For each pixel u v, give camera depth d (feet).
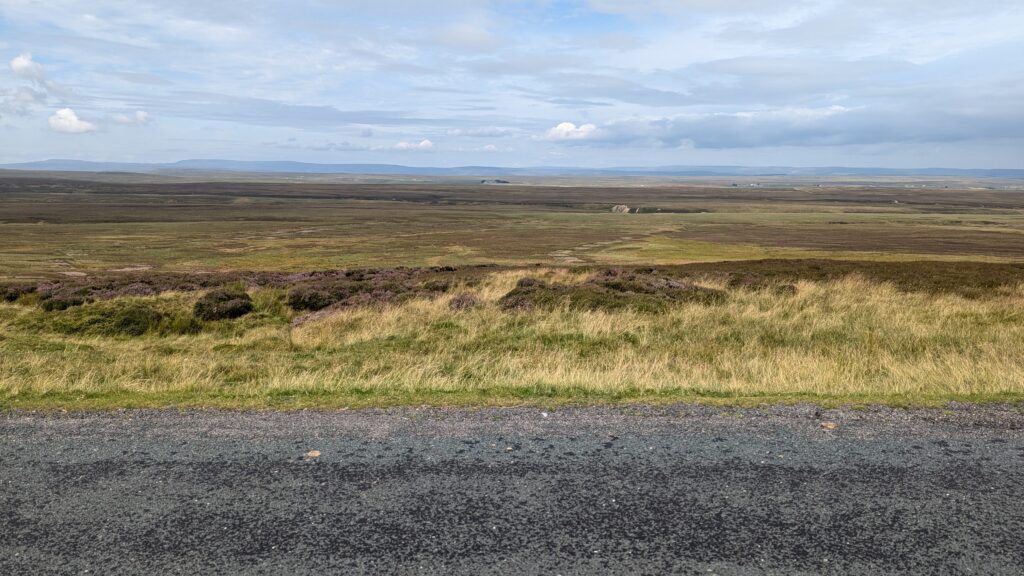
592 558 14.12
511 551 14.40
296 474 18.45
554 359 38.04
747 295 67.56
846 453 19.75
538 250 266.98
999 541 14.73
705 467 18.72
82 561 14.19
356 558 14.19
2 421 23.62
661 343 43.57
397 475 18.34
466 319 54.95
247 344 49.52
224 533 15.26
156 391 29.40
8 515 16.17
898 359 36.52
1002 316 53.78
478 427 22.50
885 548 14.47
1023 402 25.40
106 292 83.15
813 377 30.40
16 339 51.06
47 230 358.02
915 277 86.58
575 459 19.40
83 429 22.59
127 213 517.55
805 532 15.14
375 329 52.21
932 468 18.58
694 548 14.52
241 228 391.24
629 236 347.36
